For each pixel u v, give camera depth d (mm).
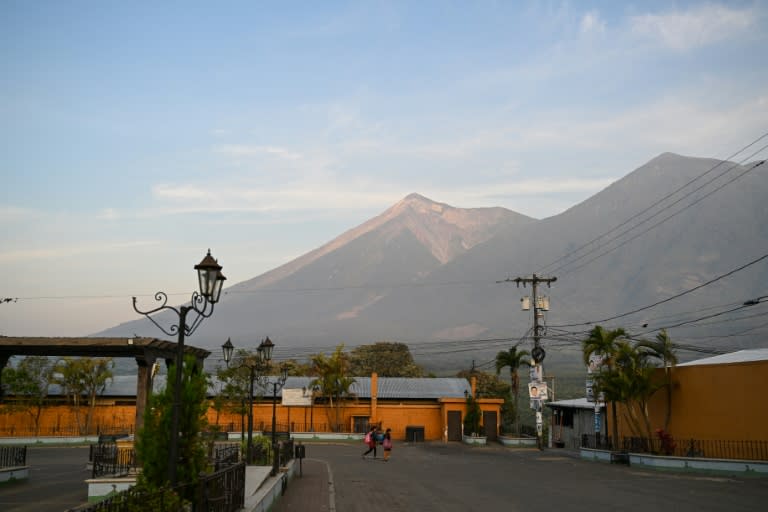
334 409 56312
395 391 60594
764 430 27062
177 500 10414
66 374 47219
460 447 48438
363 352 93062
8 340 23641
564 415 52406
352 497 19734
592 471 28891
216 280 12469
